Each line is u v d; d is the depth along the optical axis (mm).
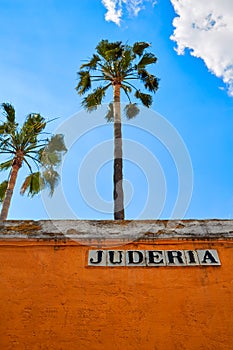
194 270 3990
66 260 4066
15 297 3754
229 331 3516
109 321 3582
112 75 13977
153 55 14008
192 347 3406
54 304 3705
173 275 3945
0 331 3498
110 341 3447
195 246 4203
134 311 3656
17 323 3561
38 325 3549
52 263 4039
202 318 3607
